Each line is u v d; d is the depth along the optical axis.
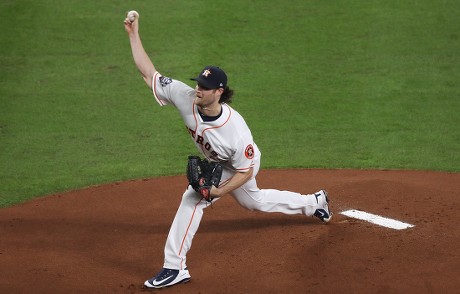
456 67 50.81
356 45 53.59
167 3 59.06
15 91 48.91
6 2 58.94
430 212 30.73
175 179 37.28
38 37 54.94
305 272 25.45
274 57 52.44
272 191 28.44
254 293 24.17
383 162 39.31
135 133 44.19
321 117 45.56
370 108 46.41
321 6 58.41
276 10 58.03
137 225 31.19
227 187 25.16
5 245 29.22
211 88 24.14
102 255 28.03
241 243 28.30
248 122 45.06
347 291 23.95
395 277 24.73
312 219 30.59
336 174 37.41
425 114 45.50
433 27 55.44
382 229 28.89
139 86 49.84
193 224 25.45
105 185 36.69
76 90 49.22
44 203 34.50
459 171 37.69
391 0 59.00
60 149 42.09
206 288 24.78
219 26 55.94
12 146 42.38
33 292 24.83
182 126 45.09
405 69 50.78
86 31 55.62
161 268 26.72
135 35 26.80
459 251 26.64
